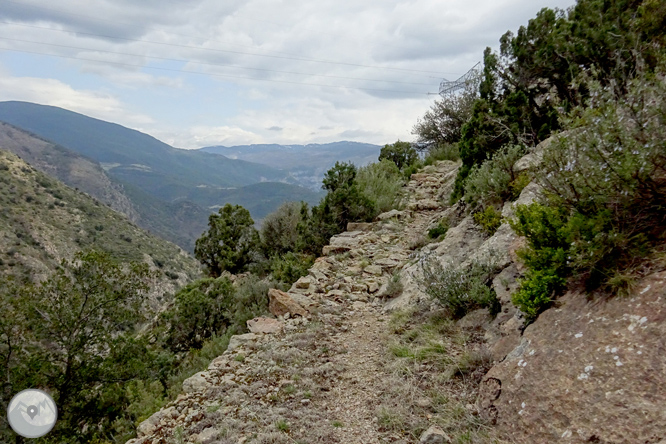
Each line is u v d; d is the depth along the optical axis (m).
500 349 4.01
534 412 2.81
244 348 5.98
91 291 12.77
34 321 11.95
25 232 69.88
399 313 6.21
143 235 96.56
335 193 13.98
